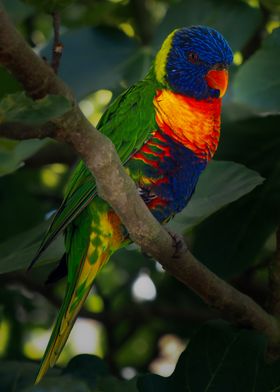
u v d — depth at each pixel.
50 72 4.14
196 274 5.91
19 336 10.16
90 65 8.05
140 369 10.18
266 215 8.03
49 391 5.96
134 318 9.73
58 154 9.65
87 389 6.04
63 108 4.03
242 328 6.30
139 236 5.57
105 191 5.10
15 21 8.04
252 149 8.05
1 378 6.67
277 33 6.95
